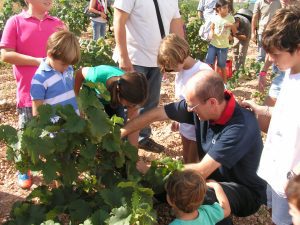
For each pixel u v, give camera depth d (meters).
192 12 14.18
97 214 2.50
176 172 2.85
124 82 3.19
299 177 2.15
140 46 4.16
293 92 2.42
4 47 3.50
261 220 3.61
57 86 3.31
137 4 4.00
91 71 3.59
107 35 10.77
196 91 2.82
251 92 7.20
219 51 7.28
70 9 11.62
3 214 3.47
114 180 3.00
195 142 3.92
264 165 2.71
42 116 2.63
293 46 2.30
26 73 3.56
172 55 3.44
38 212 2.70
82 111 2.68
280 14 2.35
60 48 3.12
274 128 2.59
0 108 5.58
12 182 3.97
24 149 2.48
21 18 3.53
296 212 2.11
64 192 2.91
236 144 2.91
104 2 9.07
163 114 3.35
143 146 4.72
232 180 3.27
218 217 2.89
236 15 8.09
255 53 10.68
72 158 2.79
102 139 2.78
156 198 3.36
